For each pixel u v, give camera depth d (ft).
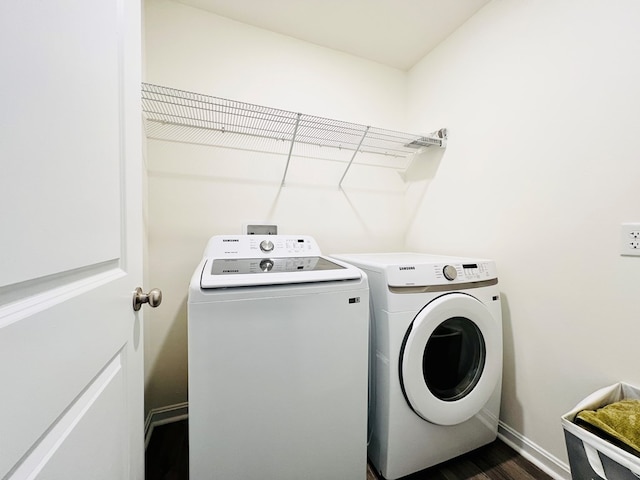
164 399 5.06
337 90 6.46
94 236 1.76
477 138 5.23
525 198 4.36
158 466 4.09
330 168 6.49
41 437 1.26
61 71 1.42
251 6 5.17
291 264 4.01
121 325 2.21
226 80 5.43
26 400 1.16
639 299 3.16
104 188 1.92
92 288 1.74
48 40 1.32
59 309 1.41
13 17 1.10
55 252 1.37
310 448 3.19
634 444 2.60
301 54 6.10
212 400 2.79
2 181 1.05
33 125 1.22
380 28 5.73
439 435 3.92
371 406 4.07
